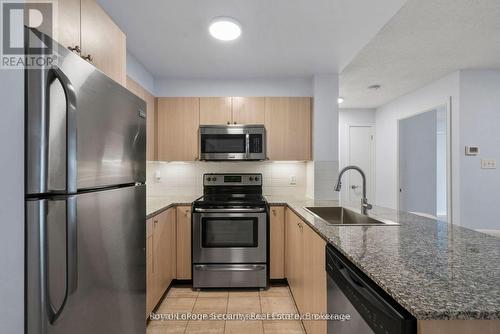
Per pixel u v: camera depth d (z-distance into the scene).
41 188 0.71
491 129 3.05
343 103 4.51
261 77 2.98
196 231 2.57
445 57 2.68
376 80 3.37
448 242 1.17
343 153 4.84
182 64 2.62
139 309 1.33
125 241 1.17
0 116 0.62
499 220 3.07
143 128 1.38
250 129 2.83
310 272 1.61
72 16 1.08
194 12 1.74
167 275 2.44
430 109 3.49
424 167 4.44
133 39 2.11
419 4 1.78
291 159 2.96
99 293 0.96
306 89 3.00
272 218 2.67
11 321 0.65
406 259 0.94
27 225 0.69
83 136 0.86
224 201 2.67
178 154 2.94
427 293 0.69
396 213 2.01
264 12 1.73
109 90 1.03
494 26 2.07
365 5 1.66
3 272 0.63
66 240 0.75
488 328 0.63
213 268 2.55
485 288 0.72
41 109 0.71
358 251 1.03
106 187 1.07
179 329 1.93
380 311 0.75
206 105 2.96
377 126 4.79
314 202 2.67
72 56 0.81
